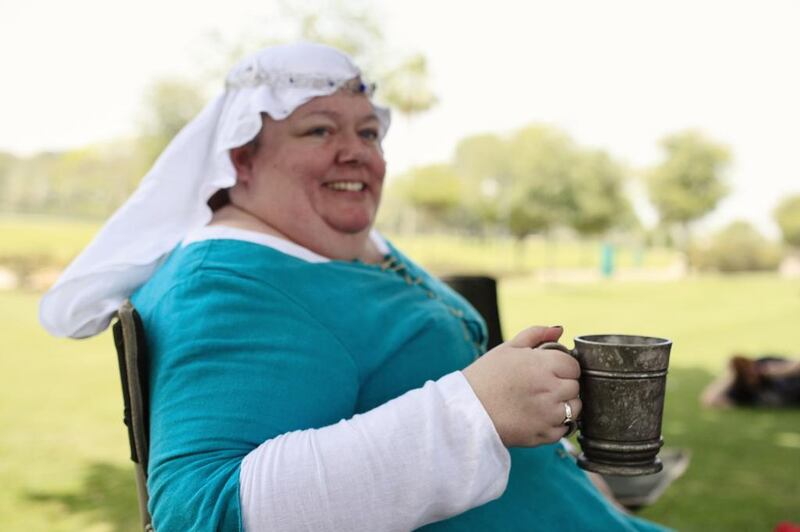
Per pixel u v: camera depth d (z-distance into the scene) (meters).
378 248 1.72
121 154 28.75
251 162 1.54
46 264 20.14
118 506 3.76
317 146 1.52
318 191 1.52
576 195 32.69
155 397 1.19
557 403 1.06
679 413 5.88
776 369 6.11
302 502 1.00
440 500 1.03
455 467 1.03
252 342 1.20
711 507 3.67
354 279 1.44
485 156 37.34
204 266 1.31
